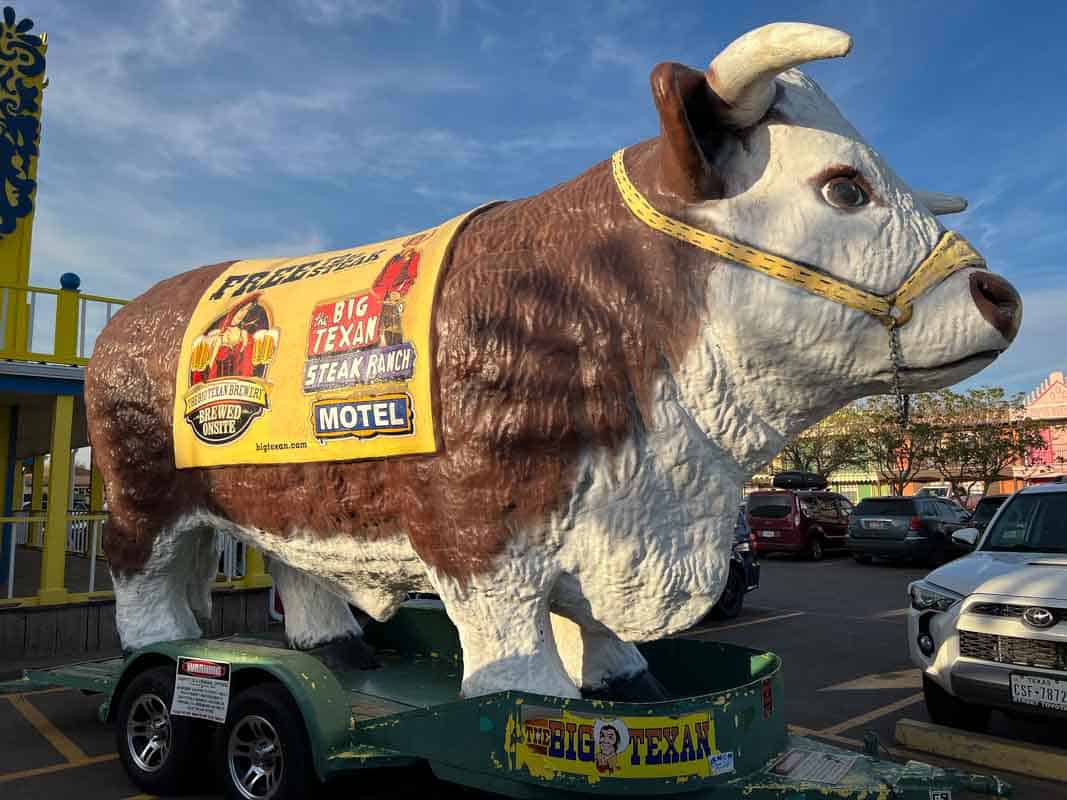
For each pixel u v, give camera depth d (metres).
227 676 3.45
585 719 2.67
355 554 3.51
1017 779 4.18
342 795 3.73
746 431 2.98
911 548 15.73
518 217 3.29
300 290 3.73
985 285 2.69
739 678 3.62
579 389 2.94
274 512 3.68
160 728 3.84
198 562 4.54
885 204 2.77
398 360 3.21
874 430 31.02
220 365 3.84
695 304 2.87
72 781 4.08
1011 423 31.02
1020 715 4.31
